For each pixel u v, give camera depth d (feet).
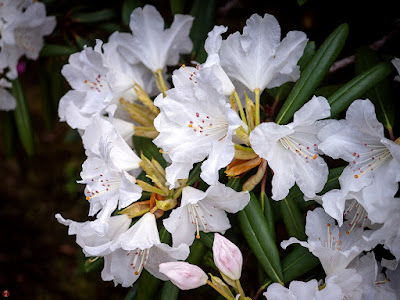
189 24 1.41
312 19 1.58
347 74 1.51
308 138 1.11
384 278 1.16
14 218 3.44
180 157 1.11
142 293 1.26
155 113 1.32
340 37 1.20
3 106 1.77
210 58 1.09
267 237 1.13
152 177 1.16
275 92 1.36
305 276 1.22
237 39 1.16
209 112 1.10
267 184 1.31
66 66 1.42
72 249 3.27
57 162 3.58
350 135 1.07
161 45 1.40
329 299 1.03
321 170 1.10
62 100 1.44
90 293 3.04
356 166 1.08
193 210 1.14
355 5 1.51
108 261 1.19
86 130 1.18
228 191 1.09
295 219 1.19
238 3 1.67
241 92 1.24
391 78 1.30
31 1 1.66
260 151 1.04
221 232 1.17
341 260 1.07
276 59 1.18
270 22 1.15
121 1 1.68
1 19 1.62
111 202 1.14
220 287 1.08
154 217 1.15
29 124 1.78
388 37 1.44
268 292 1.07
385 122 1.23
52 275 3.20
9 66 1.69
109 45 1.39
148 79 1.44
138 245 1.09
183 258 1.09
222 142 1.07
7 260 3.27
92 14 1.69
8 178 3.58
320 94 1.31
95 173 1.17
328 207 1.07
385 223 1.03
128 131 1.31
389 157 1.08
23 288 3.17
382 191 1.04
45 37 1.74
